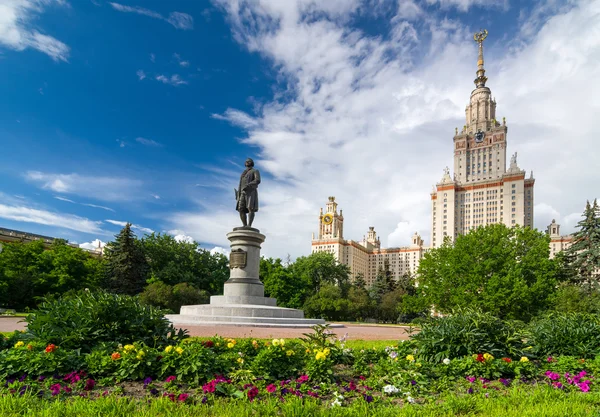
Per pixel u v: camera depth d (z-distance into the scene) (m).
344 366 9.73
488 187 149.00
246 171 28.28
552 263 40.69
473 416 6.11
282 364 8.23
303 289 73.88
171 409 5.87
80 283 56.56
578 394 7.46
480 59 166.62
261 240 27.12
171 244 61.41
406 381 8.12
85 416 5.52
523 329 12.09
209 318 22.00
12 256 55.09
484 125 157.88
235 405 6.25
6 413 5.61
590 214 51.25
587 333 11.22
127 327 9.45
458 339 9.94
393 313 83.06
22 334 9.45
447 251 46.00
